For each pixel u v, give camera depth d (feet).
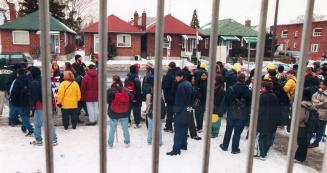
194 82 25.17
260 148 20.52
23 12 126.41
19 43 90.74
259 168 19.13
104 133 5.62
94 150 21.35
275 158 20.89
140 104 26.84
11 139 23.22
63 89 24.90
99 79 5.49
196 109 25.08
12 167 18.42
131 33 100.99
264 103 19.36
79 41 171.32
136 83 26.32
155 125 5.73
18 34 90.43
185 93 19.89
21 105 23.27
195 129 24.17
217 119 24.53
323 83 22.13
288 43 165.89
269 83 19.53
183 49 111.24
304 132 19.61
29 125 23.89
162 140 23.36
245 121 20.89
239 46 114.21
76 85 25.32
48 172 5.65
